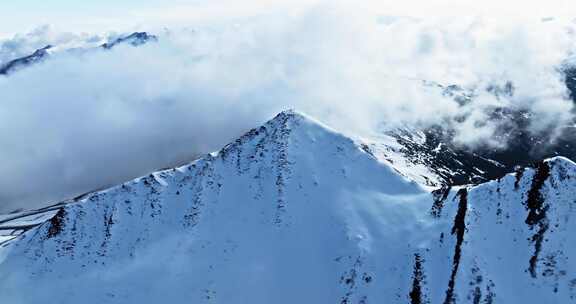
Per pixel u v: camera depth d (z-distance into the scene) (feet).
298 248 492.13
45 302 496.64
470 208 463.83
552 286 403.54
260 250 499.10
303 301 452.35
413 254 452.76
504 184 467.93
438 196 497.87
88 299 490.90
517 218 447.01
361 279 451.12
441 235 456.45
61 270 526.98
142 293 484.74
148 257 517.96
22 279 525.34
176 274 493.77
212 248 510.58
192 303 467.52
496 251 433.07
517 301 401.08
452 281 419.13
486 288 409.08
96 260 528.63
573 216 430.61
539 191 448.65
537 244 425.69
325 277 465.06
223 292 470.80
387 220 494.59
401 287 435.94
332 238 490.90
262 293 463.83
